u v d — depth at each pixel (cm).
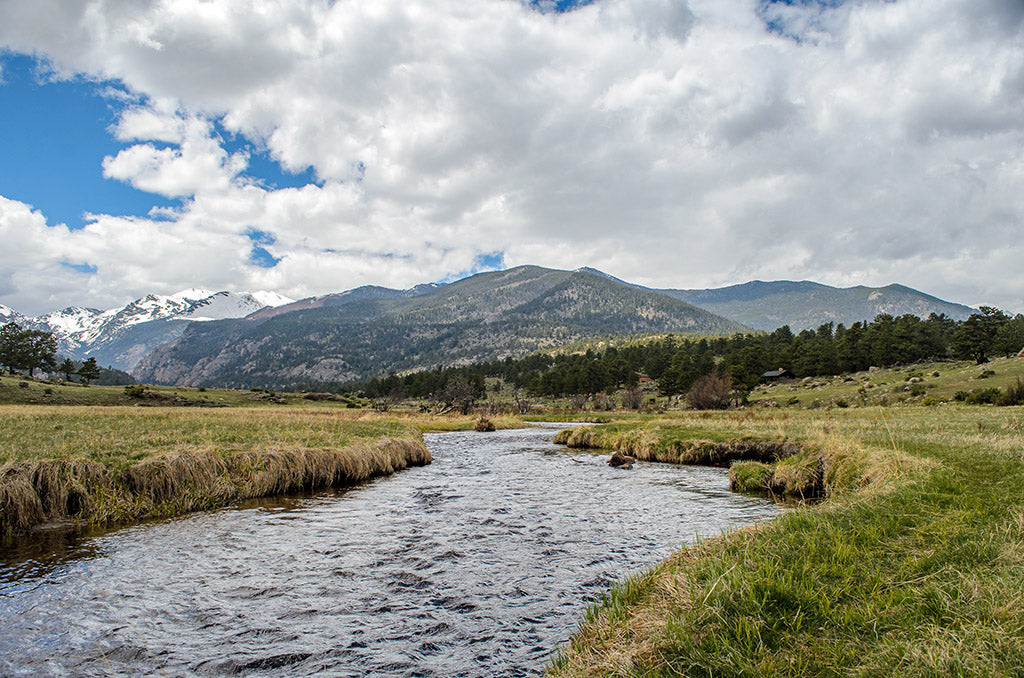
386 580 1021
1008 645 461
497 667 690
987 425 2584
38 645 761
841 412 5759
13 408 4125
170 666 705
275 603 912
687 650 532
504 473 2489
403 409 12950
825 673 470
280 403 13362
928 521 870
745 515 1547
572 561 1127
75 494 1462
